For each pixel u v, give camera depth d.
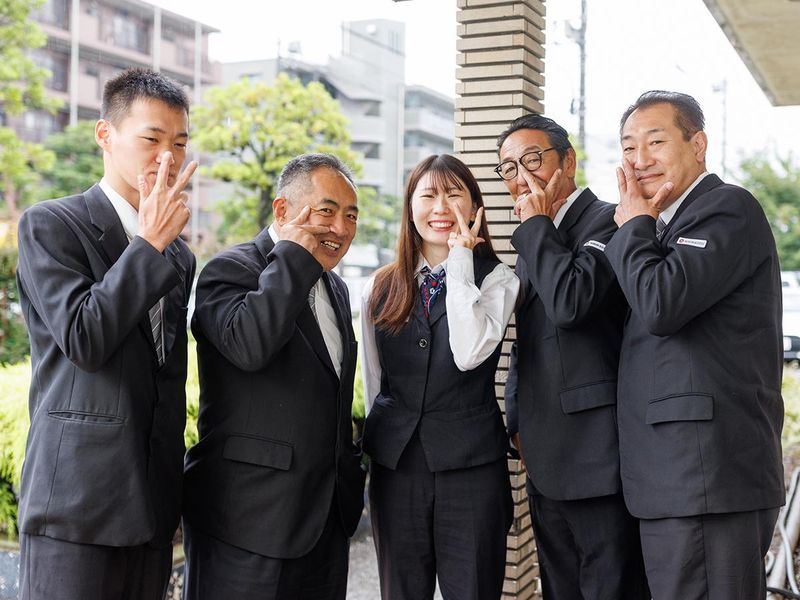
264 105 15.73
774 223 23.33
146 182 2.01
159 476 2.12
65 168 16.50
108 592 2.03
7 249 7.98
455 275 2.39
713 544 2.13
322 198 2.29
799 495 4.29
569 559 2.60
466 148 3.32
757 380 2.19
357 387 4.48
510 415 2.78
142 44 23.81
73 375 2.00
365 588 3.97
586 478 2.41
